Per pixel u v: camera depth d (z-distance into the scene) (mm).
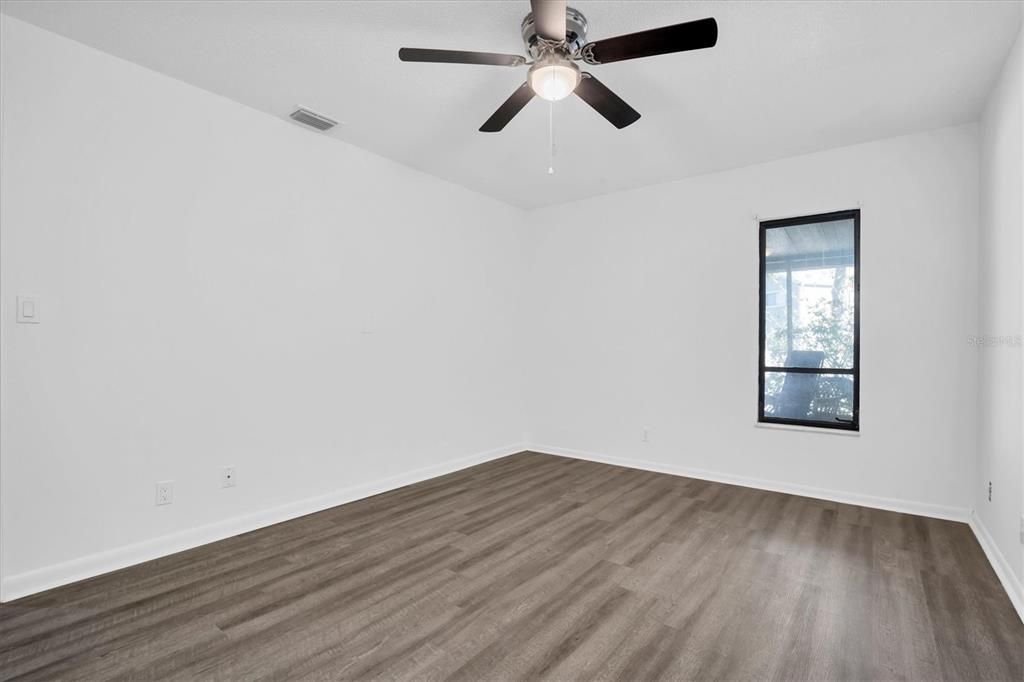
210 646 1843
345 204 3596
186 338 2771
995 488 2623
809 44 2379
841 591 2277
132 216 2576
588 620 2033
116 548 2498
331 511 3367
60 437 2336
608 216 4773
